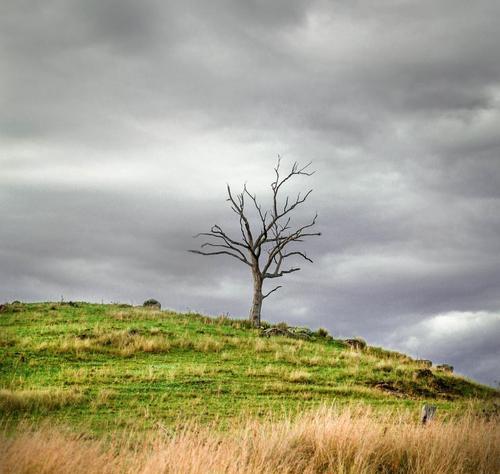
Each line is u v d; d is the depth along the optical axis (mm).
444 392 28250
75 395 19391
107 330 33656
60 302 45438
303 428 10359
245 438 9242
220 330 38656
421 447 9773
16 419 15562
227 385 23656
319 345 37531
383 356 39656
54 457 7465
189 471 7910
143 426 15453
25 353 27828
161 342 31422
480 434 10578
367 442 9719
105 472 7863
